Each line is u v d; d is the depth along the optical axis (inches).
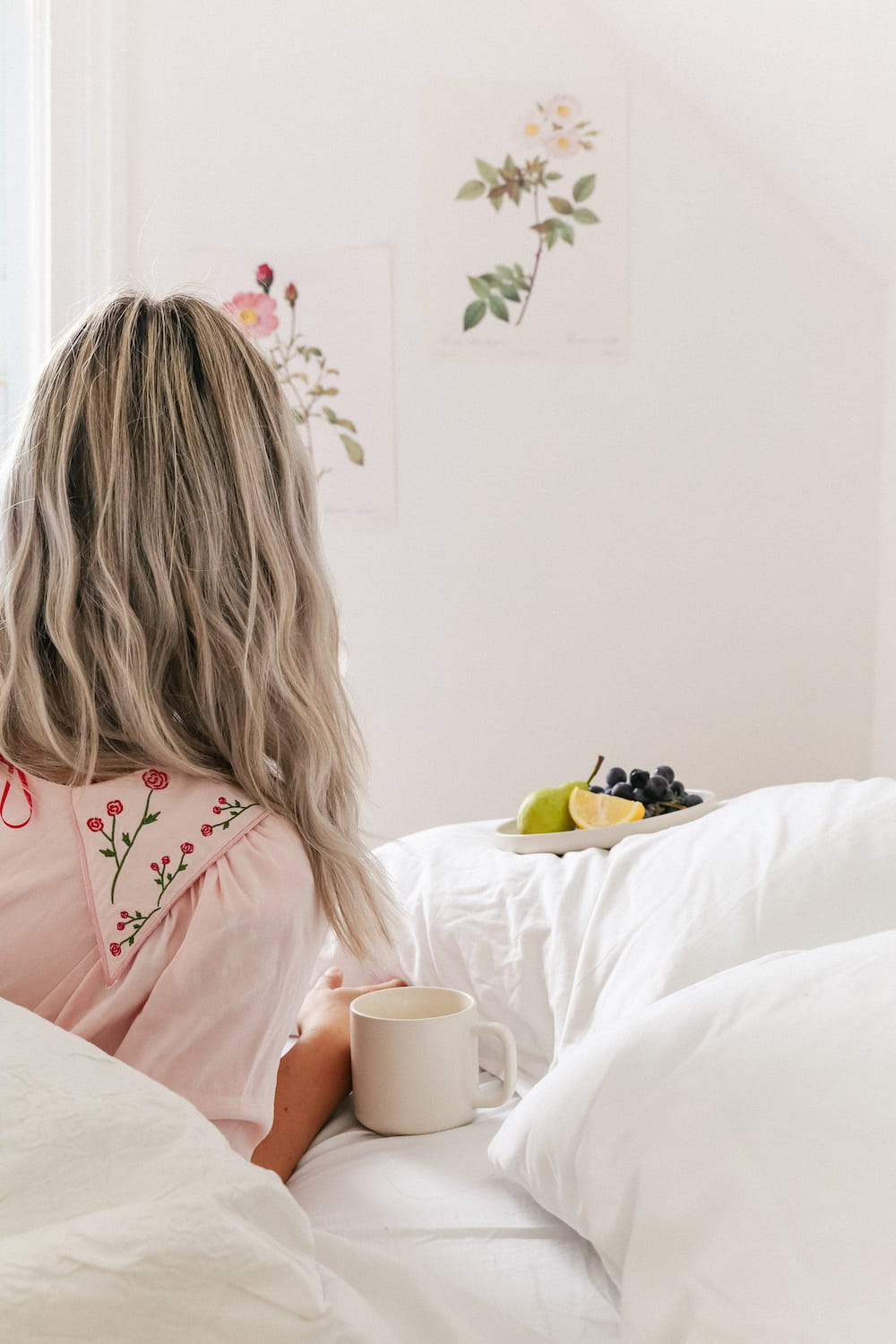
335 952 45.3
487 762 93.4
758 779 95.4
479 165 91.1
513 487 92.7
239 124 89.4
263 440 31.1
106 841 27.1
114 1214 17.3
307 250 90.4
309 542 33.0
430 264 91.0
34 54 87.4
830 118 77.7
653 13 83.8
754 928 33.7
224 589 29.9
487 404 92.0
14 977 26.2
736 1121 23.4
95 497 29.1
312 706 30.8
